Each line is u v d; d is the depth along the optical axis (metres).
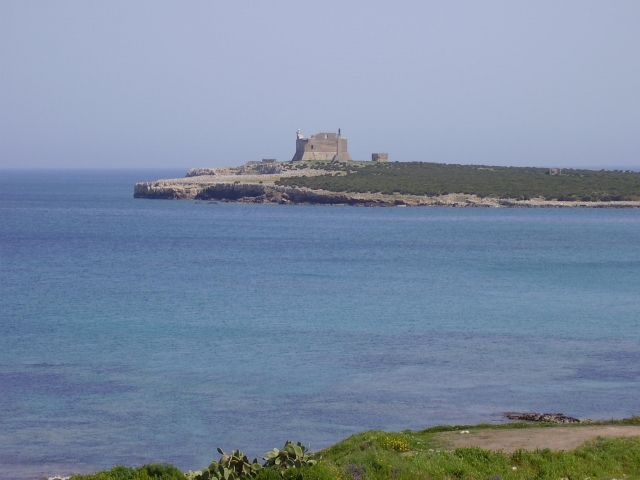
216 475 25.02
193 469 33.62
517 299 77.00
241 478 25.20
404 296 78.56
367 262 109.19
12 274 94.25
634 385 45.56
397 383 46.06
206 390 44.66
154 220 183.50
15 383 45.78
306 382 46.25
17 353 52.88
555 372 48.44
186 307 71.12
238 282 88.25
